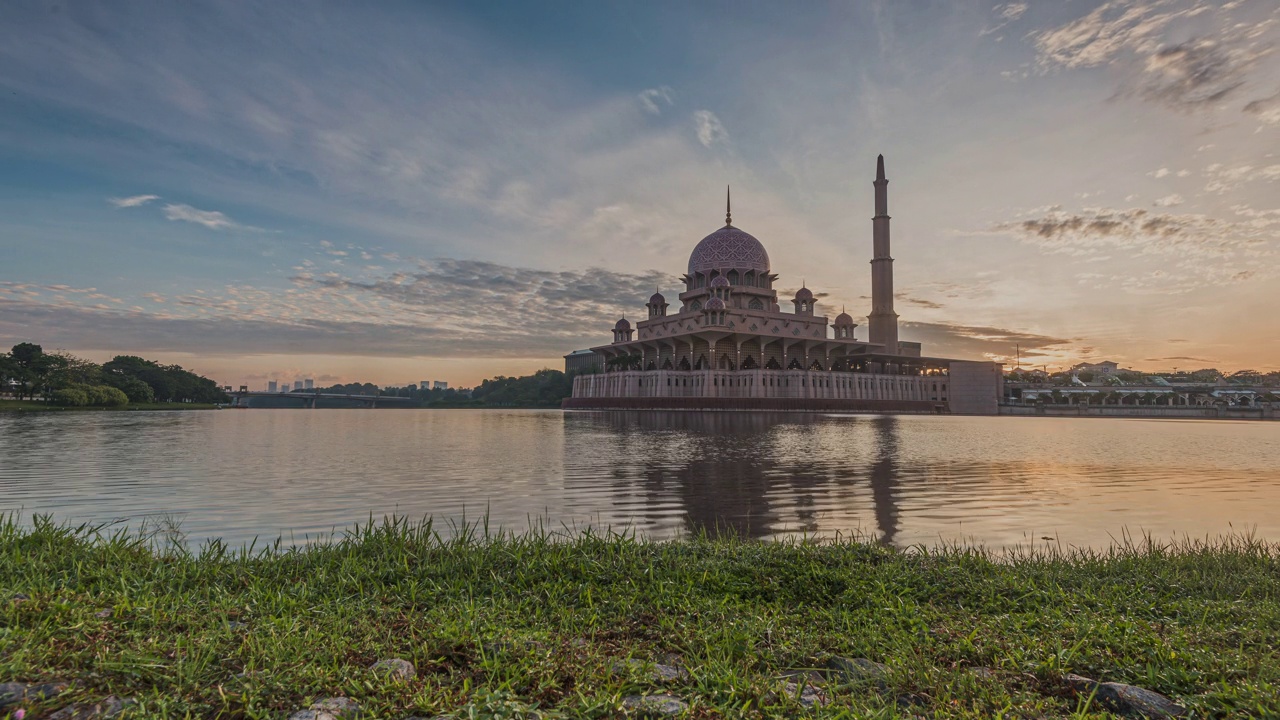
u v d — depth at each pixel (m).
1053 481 23.64
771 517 16.45
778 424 70.50
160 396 170.38
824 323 150.75
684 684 5.66
